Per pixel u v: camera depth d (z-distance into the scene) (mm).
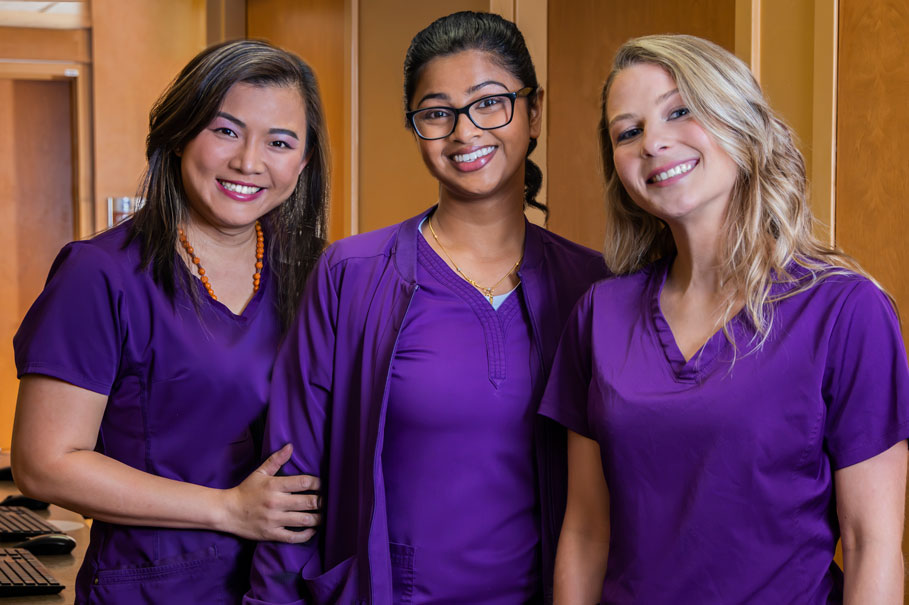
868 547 1280
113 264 1686
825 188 1997
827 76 1974
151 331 1706
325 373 1689
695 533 1327
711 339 1386
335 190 4000
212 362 1726
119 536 1700
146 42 5223
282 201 1826
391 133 3566
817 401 1305
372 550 1549
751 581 1303
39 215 5621
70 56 5191
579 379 1564
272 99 1735
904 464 1314
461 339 1628
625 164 1447
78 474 1622
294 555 1664
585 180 2756
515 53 1697
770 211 1405
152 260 1721
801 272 1387
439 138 1669
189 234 1789
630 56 1476
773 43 2109
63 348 1641
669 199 1412
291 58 1818
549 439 1612
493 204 1706
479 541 1585
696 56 1408
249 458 1772
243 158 1709
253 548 1740
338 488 1661
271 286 1871
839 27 1964
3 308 5609
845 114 1958
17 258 5609
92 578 1713
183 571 1682
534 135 1788
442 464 1587
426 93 1677
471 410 1591
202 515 1662
